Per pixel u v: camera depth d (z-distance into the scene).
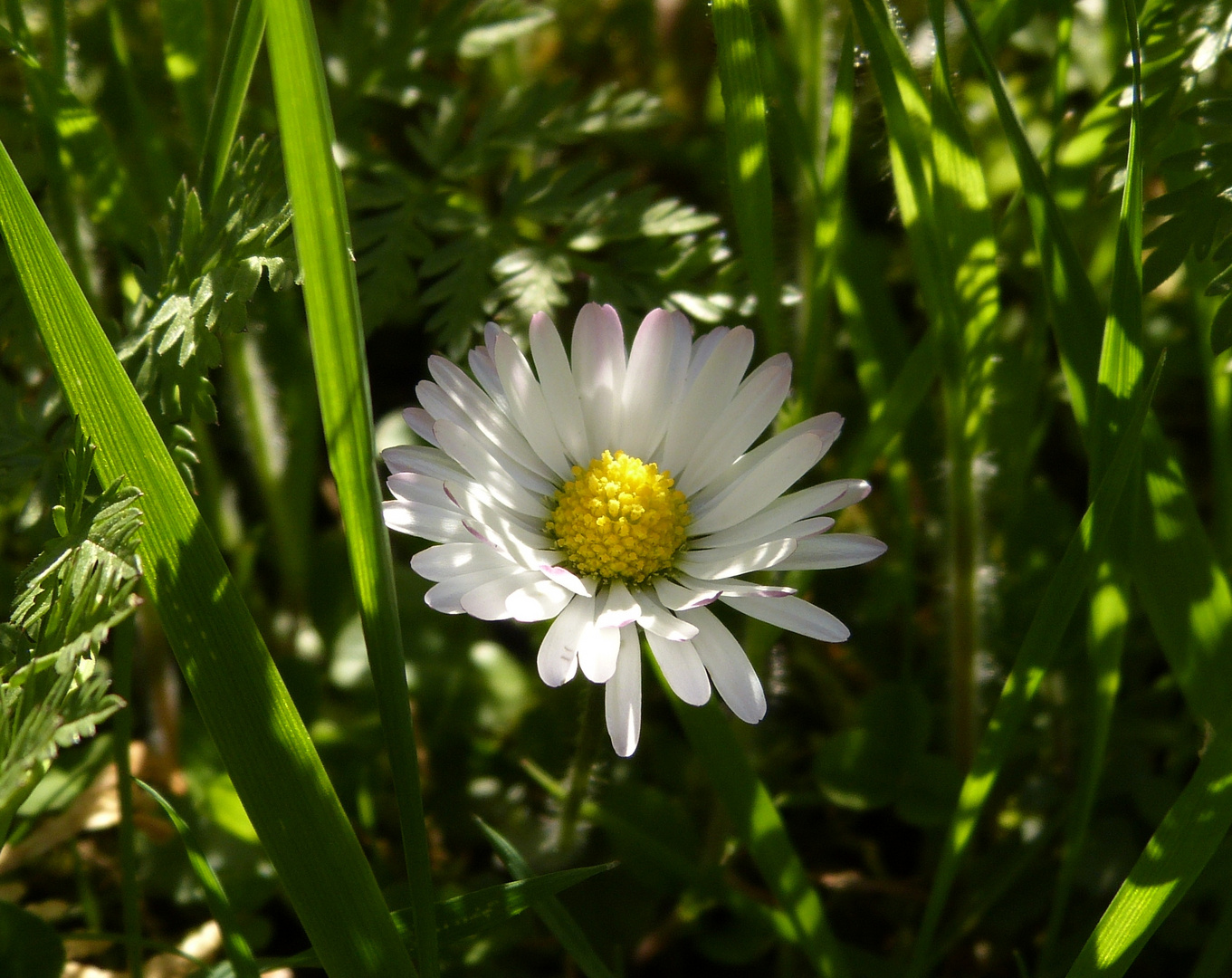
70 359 0.09
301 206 0.09
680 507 0.11
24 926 0.11
